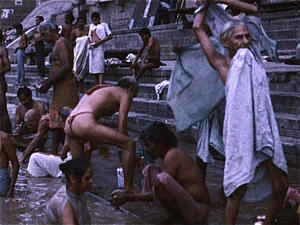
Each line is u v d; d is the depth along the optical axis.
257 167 4.00
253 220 4.62
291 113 7.39
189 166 4.59
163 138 4.61
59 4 25.11
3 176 5.65
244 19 4.80
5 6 32.66
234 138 3.83
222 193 5.14
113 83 11.95
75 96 7.14
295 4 13.13
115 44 18.36
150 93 10.45
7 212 5.05
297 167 6.46
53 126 7.15
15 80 16.77
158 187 4.30
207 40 4.22
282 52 11.81
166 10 18.48
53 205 3.87
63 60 6.93
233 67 3.95
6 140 5.57
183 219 4.58
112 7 21.89
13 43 22.69
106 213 4.95
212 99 4.93
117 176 6.48
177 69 5.03
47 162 6.54
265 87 3.93
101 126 5.18
